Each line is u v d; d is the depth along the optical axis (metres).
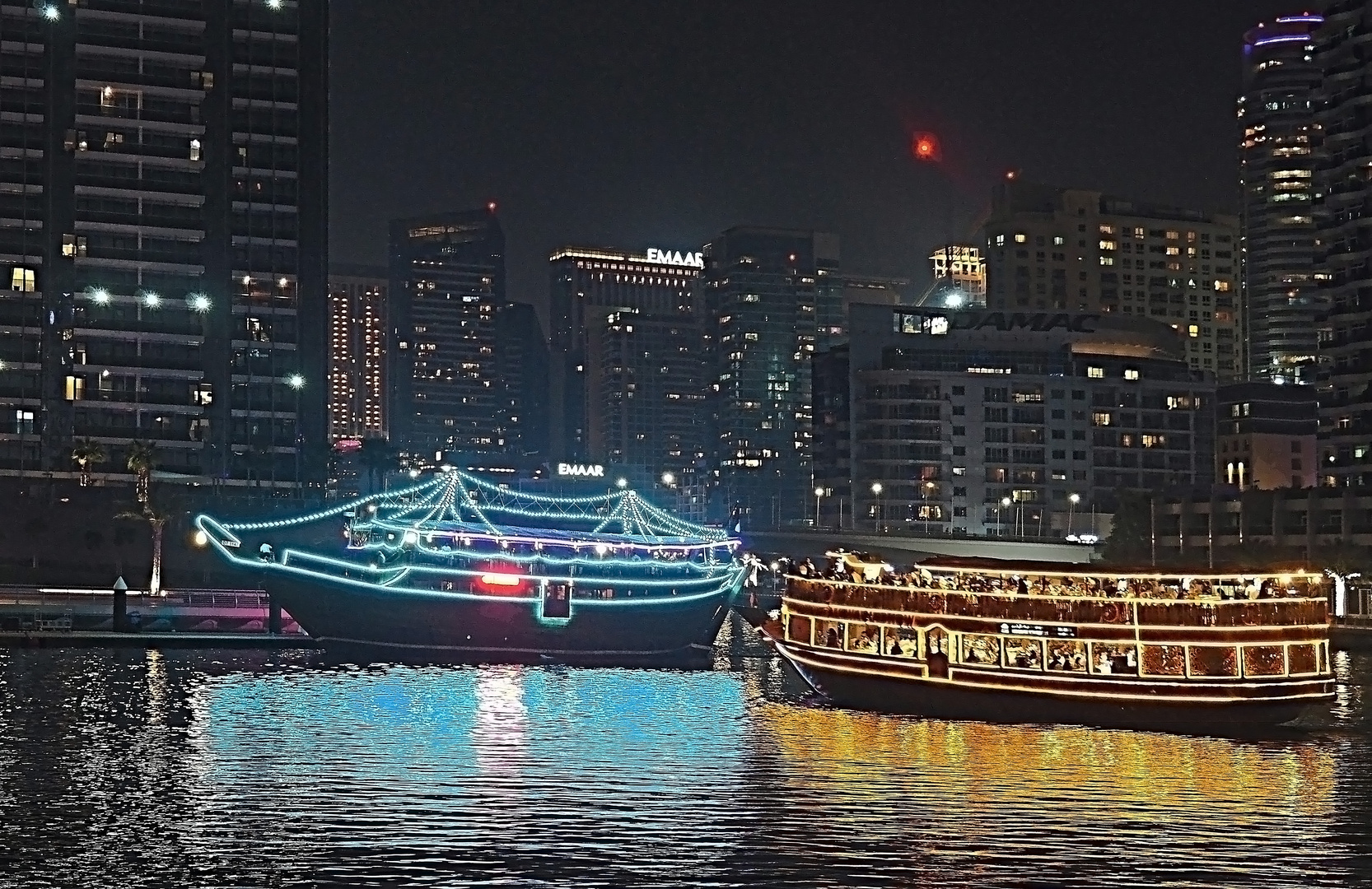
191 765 63.84
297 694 89.19
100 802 55.91
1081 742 72.38
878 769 64.25
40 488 180.62
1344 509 195.75
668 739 72.62
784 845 49.84
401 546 113.75
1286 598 76.31
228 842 49.78
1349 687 100.81
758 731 75.44
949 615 80.38
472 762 65.25
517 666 111.50
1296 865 47.75
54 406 193.25
